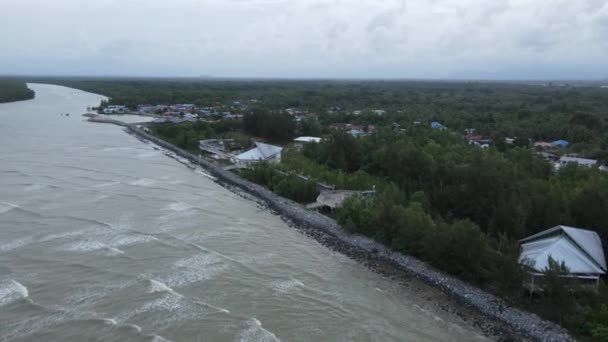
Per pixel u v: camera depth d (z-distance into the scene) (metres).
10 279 39.97
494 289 41.66
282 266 46.78
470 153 76.69
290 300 40.03
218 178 83.06
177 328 34.59
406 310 39.41
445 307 40.00
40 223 53.03
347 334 35.62
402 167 71.44
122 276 41.81
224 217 60.81
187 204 65.31
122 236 51.09
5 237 48.56
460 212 56.50
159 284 40.81
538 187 58.59
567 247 42.31
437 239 45.81
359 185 70.88
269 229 57.44
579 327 35.22
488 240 45.66
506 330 36.50
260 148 94.12
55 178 73.06
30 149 96.06
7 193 63.50
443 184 62.78
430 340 35.28
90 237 50.09
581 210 49.75
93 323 34.44
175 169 88.00
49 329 33.41
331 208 63.34
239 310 37.81
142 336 33.28
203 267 45.03
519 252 41.59
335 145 84.31
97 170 81.31
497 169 61.97
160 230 53.91
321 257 49.66
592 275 40.50
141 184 74.25
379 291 42.53
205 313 36.88
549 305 37.28
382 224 52.38
